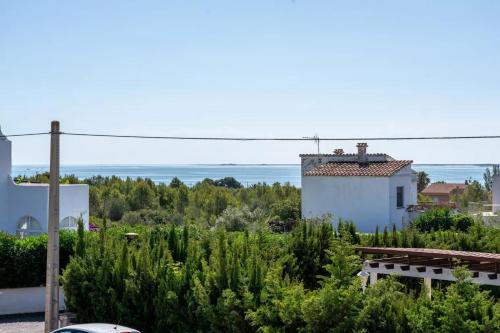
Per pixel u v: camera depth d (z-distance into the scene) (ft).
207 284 61.93
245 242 75.25
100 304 70.23
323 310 52.47
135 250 71.97
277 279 58.65
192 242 75.00
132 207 237.04
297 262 83.30
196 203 237.66
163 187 257.75
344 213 156.46
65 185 126.52
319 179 159.63
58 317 68.44
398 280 74.84
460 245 89.71
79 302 72.90
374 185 152.87
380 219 152.15
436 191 353.51
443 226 135.74
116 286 69.67
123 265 70.23
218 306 58.85
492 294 70.74
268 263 74.38
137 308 67.51
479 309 48.62
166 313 64.23
